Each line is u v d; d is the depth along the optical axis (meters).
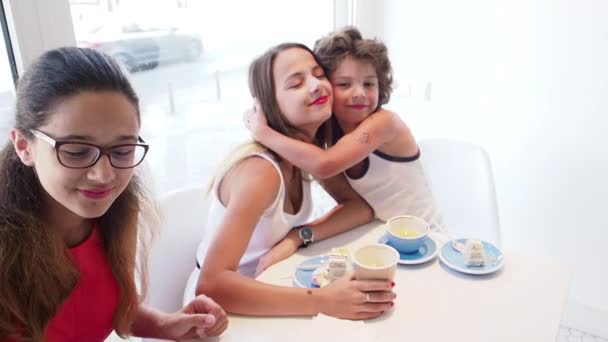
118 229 0.88
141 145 0.72
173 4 1.50
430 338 0.81
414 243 1.07
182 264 1.31
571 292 1.89
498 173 1.98
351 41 1.24
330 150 1.15
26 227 0.70
